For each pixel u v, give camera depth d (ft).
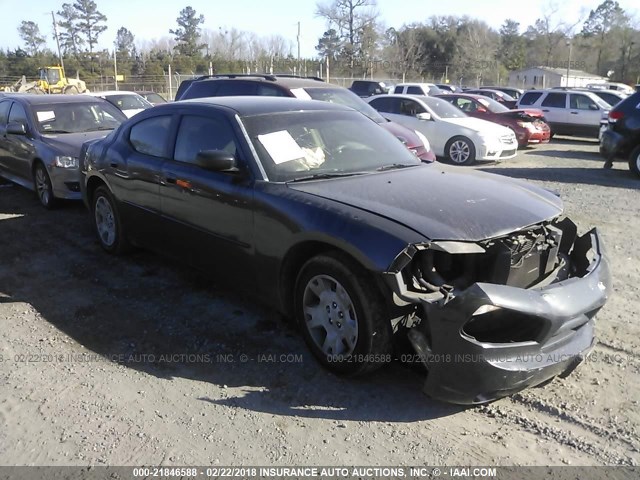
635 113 35.94
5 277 18.29
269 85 32.24
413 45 239.71
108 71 223.30
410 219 10.82
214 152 13.29
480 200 11.96
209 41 253.03
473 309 9.55
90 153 20.18
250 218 13.12
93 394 11.66
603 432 10.24
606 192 31.35
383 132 16.49
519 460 9.58
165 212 16.20
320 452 9.83
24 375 12.39
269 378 12.10
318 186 12.80
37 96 30.55
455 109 47.47
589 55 282.15
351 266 10.99
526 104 65.72
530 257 11.14
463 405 11.10
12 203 28.78
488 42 256.32
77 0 296.10
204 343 13.67
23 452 9.93
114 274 18.35
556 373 10.77
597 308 10.95
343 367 11.63
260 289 13.50
